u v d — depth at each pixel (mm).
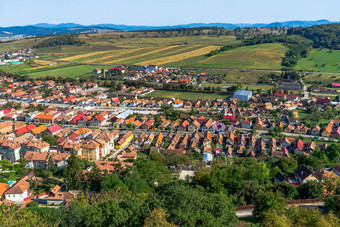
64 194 140750
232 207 99688
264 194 106625
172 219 86688
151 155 191750
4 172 169750
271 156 195625
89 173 150750
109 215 91938
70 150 194125
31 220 93188
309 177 146750
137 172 151250
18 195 141875
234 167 141500
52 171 175375
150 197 102125
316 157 189500
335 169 164500
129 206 96250
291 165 167375
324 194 127188
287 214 96812
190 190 107188
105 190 130750
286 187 124625
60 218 95250
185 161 188000
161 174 156750
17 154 194375
